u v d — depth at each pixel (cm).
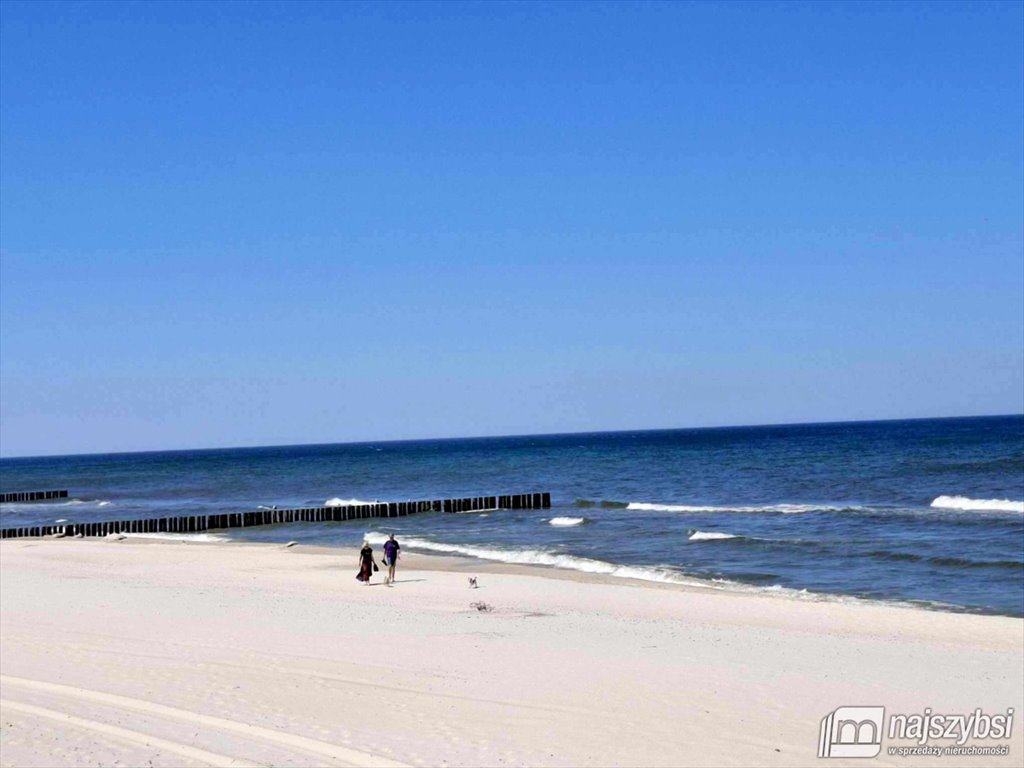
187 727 1226
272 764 1084
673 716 1318
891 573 3077
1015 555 3322
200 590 2664
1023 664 1720
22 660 1619
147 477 13500
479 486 8900
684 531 4447
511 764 1106
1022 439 12319
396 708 1334
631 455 14138
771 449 13475
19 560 3738
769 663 1686
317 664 1606
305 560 3706
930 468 7831
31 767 1073
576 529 4788
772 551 3638
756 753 1174
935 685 1544
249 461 19025
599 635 1947
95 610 2234
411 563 3588
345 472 12738
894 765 1164
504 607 2375
